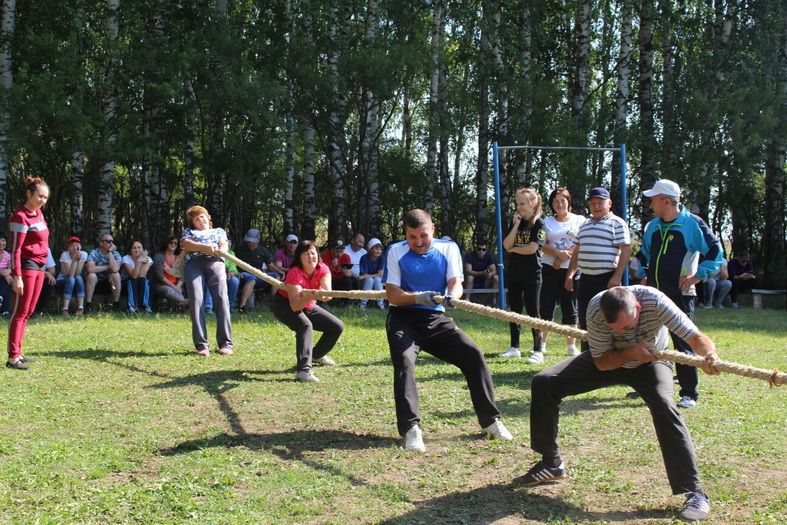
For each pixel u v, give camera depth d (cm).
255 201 2270
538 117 2027
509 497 463
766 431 598
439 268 582
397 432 594
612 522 428
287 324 778
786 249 2322
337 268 1504
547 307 890
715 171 2134
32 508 436
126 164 1750
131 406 659
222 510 438
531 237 884
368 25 1952
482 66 2044
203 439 567
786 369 887
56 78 1420
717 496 464
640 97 2108
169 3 1773
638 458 531
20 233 781
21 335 800
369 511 441
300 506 444
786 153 2409
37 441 556
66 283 1233
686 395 684
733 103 1939
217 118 1723
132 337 998
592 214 788
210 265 909
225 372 796
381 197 2300
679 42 2294
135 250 1294
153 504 443
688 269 697
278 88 1658
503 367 855
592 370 471
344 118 1866
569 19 2416
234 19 1858
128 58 1559
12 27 1518
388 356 904
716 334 1209
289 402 680
